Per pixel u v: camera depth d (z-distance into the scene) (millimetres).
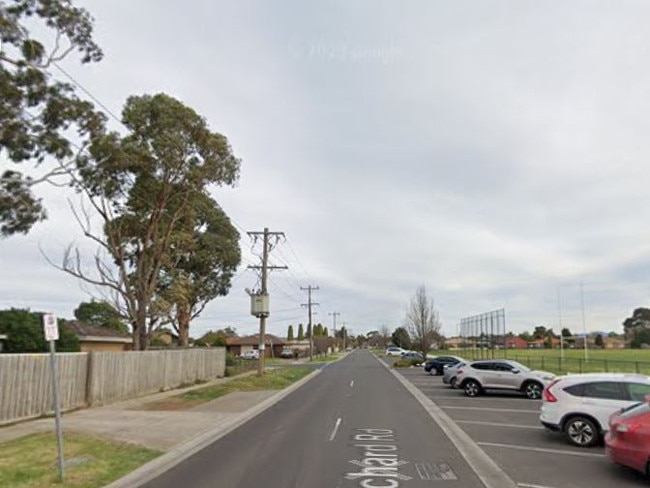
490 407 23047
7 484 9844
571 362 50375
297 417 19891
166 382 31828
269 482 10117
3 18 16766
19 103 17953
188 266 54750
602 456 12656
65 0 18594
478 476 10602
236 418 19500
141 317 36219
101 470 11047
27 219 19719
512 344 110375
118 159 27531
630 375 14672
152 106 33875
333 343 149750
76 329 41844
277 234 44688
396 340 130625
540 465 11648
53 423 17469
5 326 31594
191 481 10328
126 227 36188
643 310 111875
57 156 19828
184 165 35438
